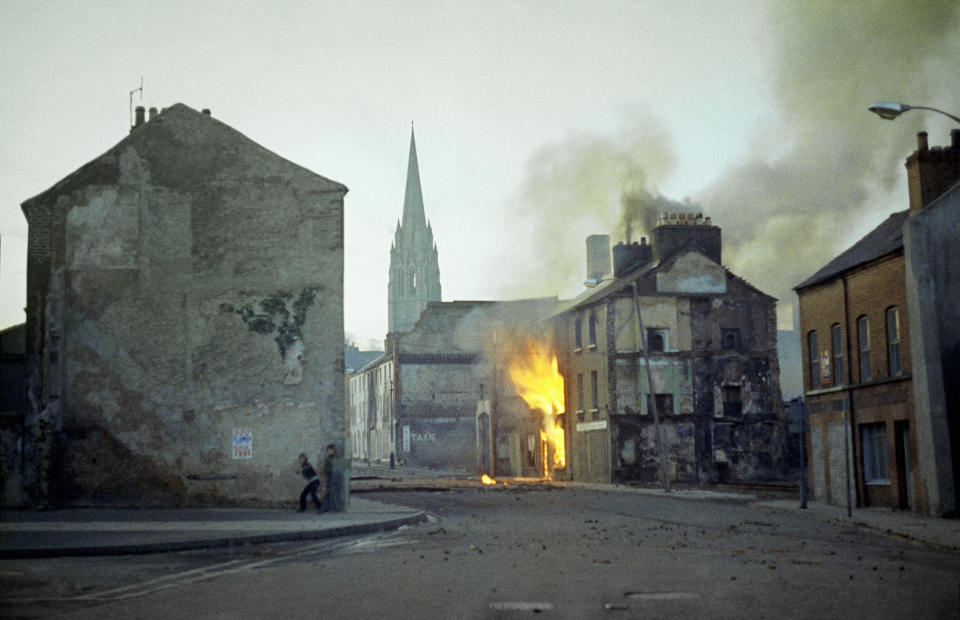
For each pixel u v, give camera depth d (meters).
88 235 26.50
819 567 12.97
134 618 9.18
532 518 24.05
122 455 25.91
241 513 24.30
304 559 14.56
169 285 26.58
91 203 26.62
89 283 26.36
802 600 9.96
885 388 26.86
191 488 25.95
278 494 26.14
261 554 15.43
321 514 23.92
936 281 24.91
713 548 15.88
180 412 26.19
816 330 31.50
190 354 26.41
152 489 25.86
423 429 81.25
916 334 24.83
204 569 13.30
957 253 25.12
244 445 26.25
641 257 56.69
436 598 10.26
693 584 11.24
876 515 24.38
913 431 25.30
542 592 10.65
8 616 9.35
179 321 26.50
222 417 26.28
